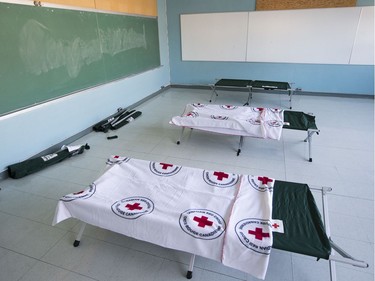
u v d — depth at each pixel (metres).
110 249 1.74
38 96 2.85
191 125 3.08
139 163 1.96
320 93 5.32
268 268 1.58
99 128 3.74
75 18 3.18
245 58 5.49
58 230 1.90
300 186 1.72
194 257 1.53
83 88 3.50
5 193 2.32
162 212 1.44
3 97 2.47
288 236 1.32
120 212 1.44
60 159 2.85
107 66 3.93
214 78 5.91
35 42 2.70
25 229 1.91
